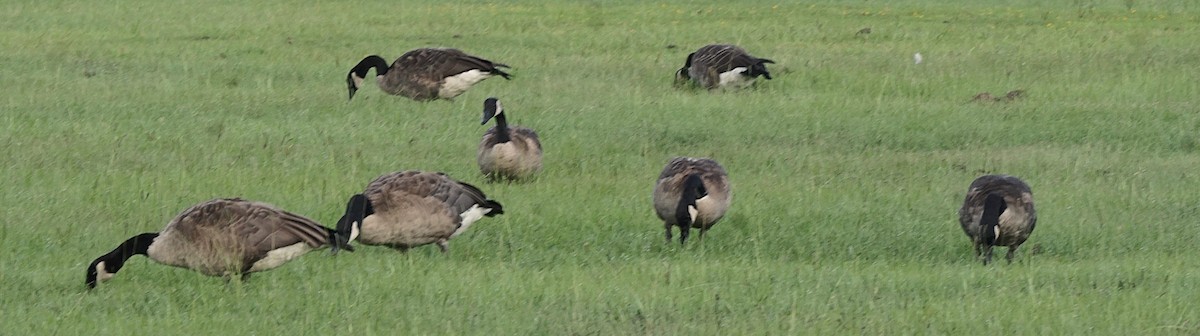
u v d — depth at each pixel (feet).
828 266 41.63
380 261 40.75
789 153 61.00
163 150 58.08
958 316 35.14
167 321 33.88
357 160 56.70
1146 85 79.20
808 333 33.68
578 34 100.42
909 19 111.04
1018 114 70.79
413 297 36.50
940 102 74.95
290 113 67.77
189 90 73.87
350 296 36.58
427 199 40.68
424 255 41.98
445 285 37.73
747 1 122.72
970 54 90.74
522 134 53.98
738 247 44.60
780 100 73.36
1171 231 47.60
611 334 33.55
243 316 34.78
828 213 48.98
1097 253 44.52
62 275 38.86
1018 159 60.39
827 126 67.26
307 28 102.01
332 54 88.79
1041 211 50.06
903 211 49.78
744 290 37.76
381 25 104.83
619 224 47.09
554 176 55.36
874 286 38.34
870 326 34.17
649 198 51.47
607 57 89.15
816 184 54.49
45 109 67.10
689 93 76.28
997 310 35.63
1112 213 49.98
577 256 42.73
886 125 67.51
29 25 101.09
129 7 111.96
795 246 44.70
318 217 46.88
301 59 86.38
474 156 58.59
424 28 102.94
